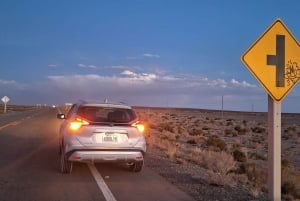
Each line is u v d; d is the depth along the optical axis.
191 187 9.77
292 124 68.12
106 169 11.77
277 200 7.38
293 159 22.25
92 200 8.13
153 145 19.94
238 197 8.90
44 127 31.33
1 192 8.62
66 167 10.77
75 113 10.57
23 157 14.14
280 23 7.50
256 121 73.44
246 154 20.81
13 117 51.66
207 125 53.28
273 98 7.39
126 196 8.55
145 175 11.14
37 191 8.79
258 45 7.41
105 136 10.24
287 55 7.50
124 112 10.88
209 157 15.02
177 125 49.75
